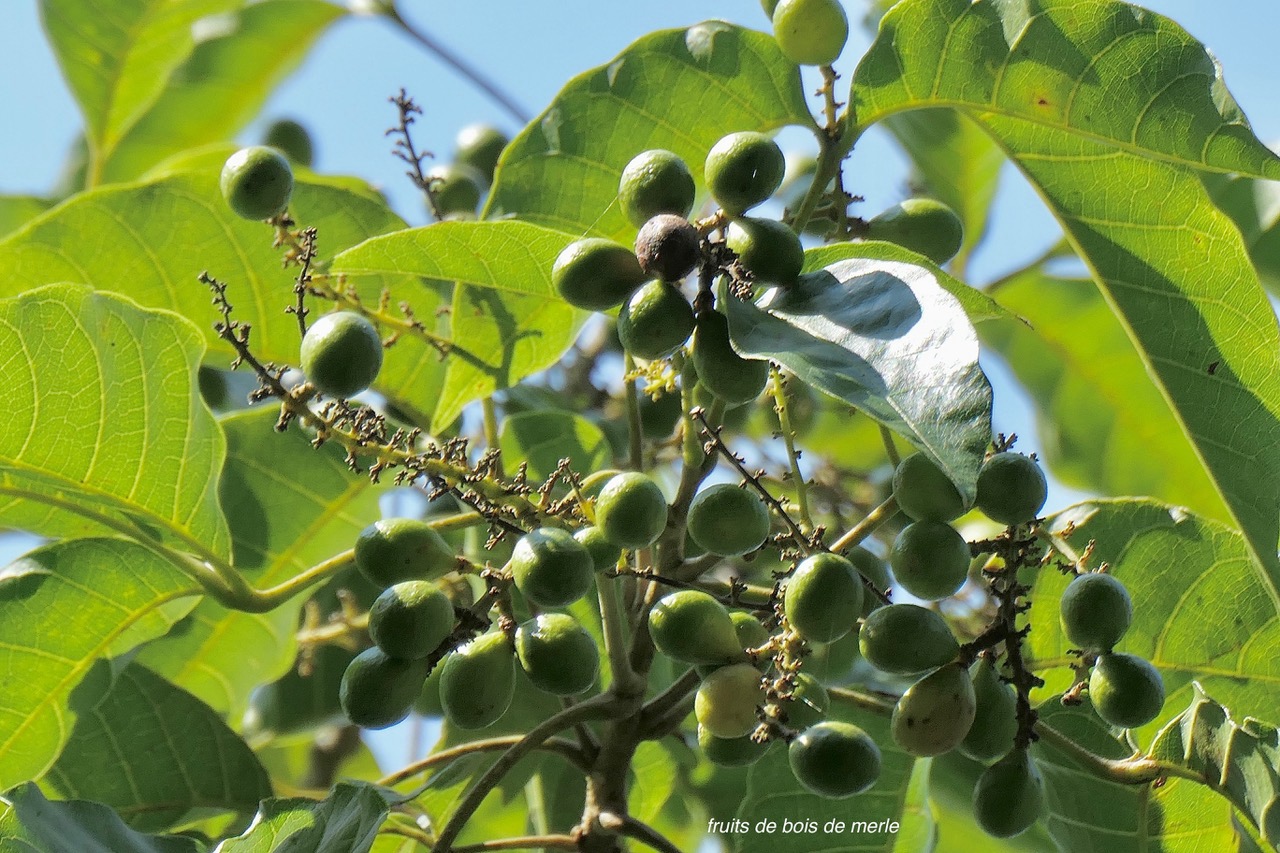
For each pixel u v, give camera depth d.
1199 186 6.91
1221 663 7.53
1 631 6.92
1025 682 5.64
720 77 7.15
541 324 7.36
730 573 9.49
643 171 5.85
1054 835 6.98
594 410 10.40
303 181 8.15
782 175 5.85
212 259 8.19
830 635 5.45
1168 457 11.66
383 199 9.44
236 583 6.84
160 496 6.78
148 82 11.84
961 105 6.88
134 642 7.20
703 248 5.39
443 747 8.57
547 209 7.33
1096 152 6.98
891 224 6.96
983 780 5.80
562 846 6.53
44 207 10.66
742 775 9.33
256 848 5.85
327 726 10.19
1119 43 6.53
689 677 6.46
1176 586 7.54
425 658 5.76
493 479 6.04
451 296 8.41
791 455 6.07
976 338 4.86
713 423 6.21
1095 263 7.20
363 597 10.25
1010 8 6.58
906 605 5.52
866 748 5.56
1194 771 6.36
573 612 7.93
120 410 6.62
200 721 7.48
